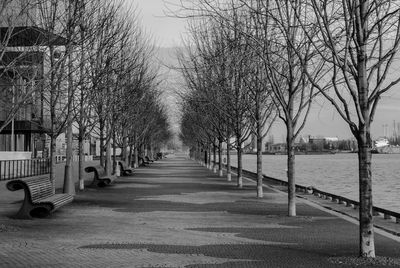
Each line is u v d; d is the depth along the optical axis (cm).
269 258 898
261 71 2048
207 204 1842
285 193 2383
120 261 855
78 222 1323
